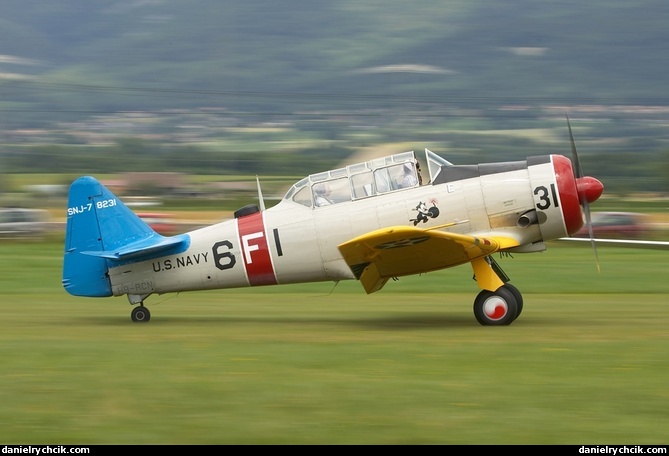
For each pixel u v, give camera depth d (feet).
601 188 144.36
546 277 234.17
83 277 158.92
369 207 147.33
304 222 150.61
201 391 93.81
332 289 222.89
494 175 144.56
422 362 108.06
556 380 96.48
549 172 142.72
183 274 156.46
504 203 142.72
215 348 122.21
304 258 151.43
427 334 133.49
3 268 279.28
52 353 118.62
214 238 155.43
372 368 104.68
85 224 158.71
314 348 120.88
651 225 395.55
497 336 129.39
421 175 148.46
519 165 145.28
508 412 84.33
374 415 84.12
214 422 82.84
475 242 133.59
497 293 141.49
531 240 145.07
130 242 158.40
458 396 90.07
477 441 76.43
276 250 152.25
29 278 253.24
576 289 210.38
